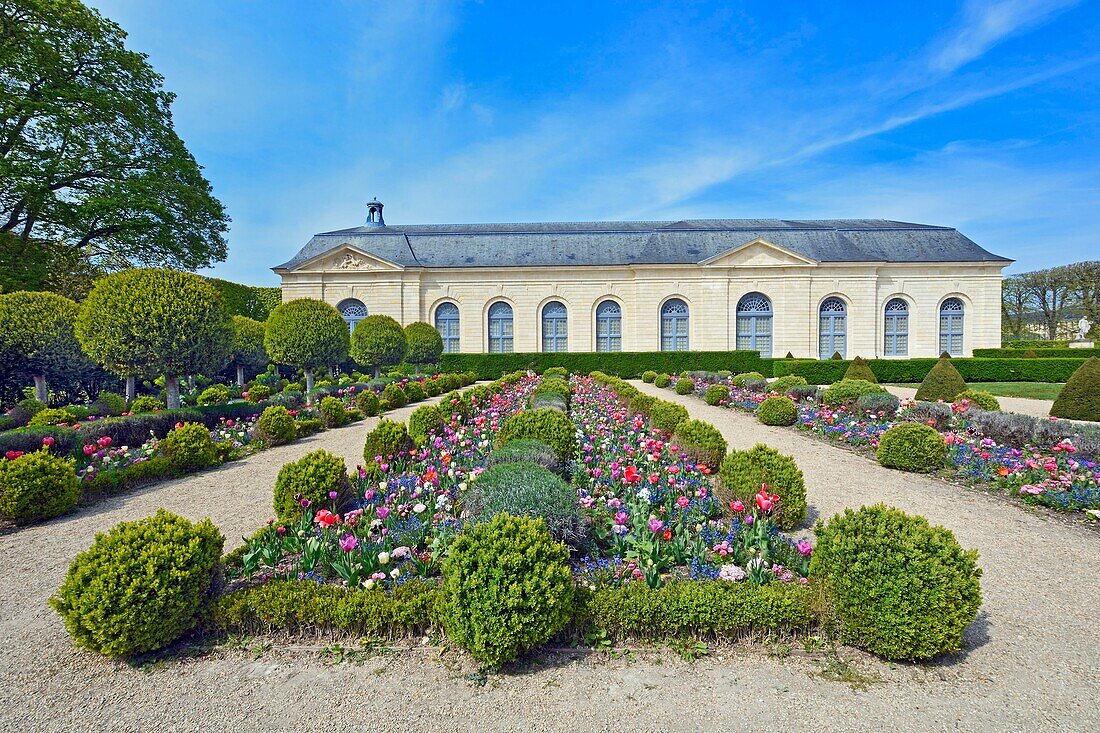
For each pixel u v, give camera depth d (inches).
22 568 208.4
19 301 538.3
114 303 430.0
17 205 826.2
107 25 862.5
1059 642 149.6
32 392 619.5
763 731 116.6
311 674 137.9
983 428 401.1
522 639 135.9
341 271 1302.9
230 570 174.6
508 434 291.3
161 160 949.8
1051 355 1182.3
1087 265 1704.0
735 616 145.9
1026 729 116.3
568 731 117.2
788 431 486.9
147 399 561.6
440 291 1337.4
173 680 136.6
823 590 148.9
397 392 671.8
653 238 1428.4
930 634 133.3
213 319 470.3
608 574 167.9
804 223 1569.9
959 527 238.1
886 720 119.6
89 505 283.1
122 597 139.3
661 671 137.4
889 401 488.1
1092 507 249.4
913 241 1397.6
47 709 126.7
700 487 247.9
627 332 1347.2
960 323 1320.1
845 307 1316.4
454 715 122.6
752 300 1326.3
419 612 150.1
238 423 458.0
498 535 146.3
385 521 206.4
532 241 1451.8
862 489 295.7
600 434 366.3
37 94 815.1
